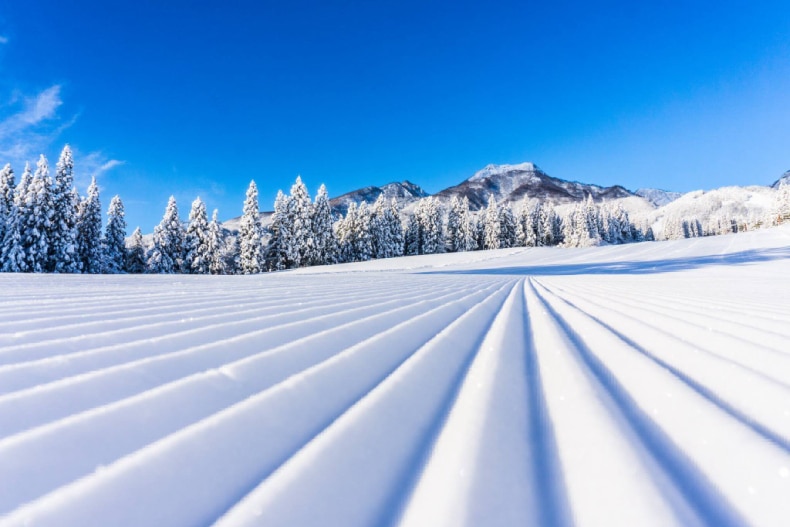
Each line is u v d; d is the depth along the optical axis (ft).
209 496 2.17
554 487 2.37
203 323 7.15
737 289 18.13
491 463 2.61
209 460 2.52
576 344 6.55
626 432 3.10
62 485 2.20
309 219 105.70
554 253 103.91
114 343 5.37
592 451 2.79
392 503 2.19
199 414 3.19
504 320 9.29
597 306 12.05
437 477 2.45
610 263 69.56
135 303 9.82
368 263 92.43
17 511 1.98
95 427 2.87
